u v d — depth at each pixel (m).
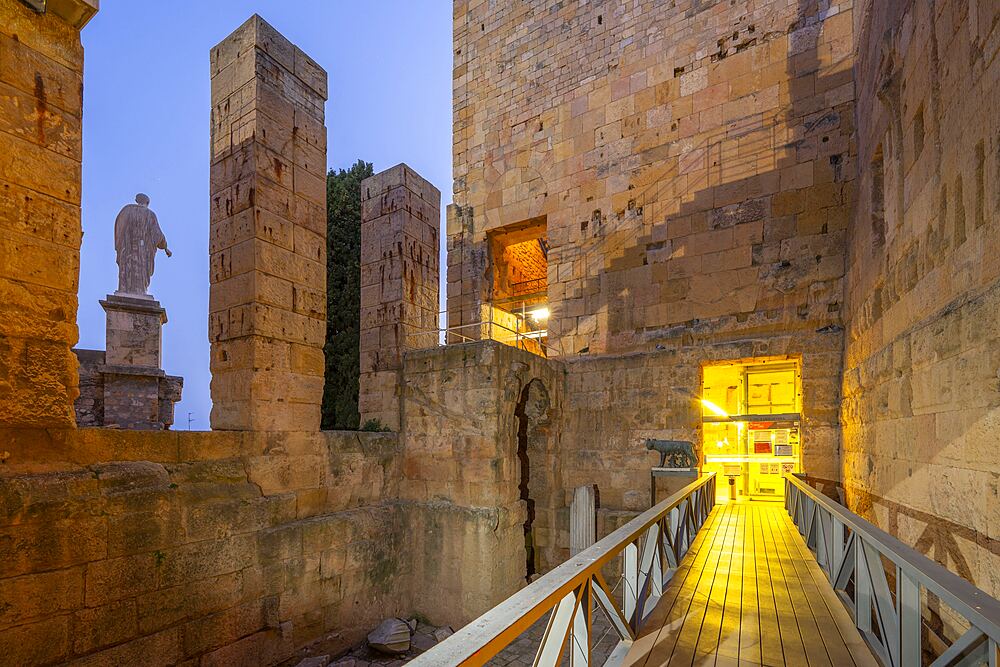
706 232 12.35
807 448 10.49
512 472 10.77
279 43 9.09
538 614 2.13
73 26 6.27
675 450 10.98
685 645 3.94
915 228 5.81
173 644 6.71
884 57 7.17
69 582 5.78
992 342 3.91
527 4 16.06
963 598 2.10
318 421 9.34
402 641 9.06
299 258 9.17
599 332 13.61
